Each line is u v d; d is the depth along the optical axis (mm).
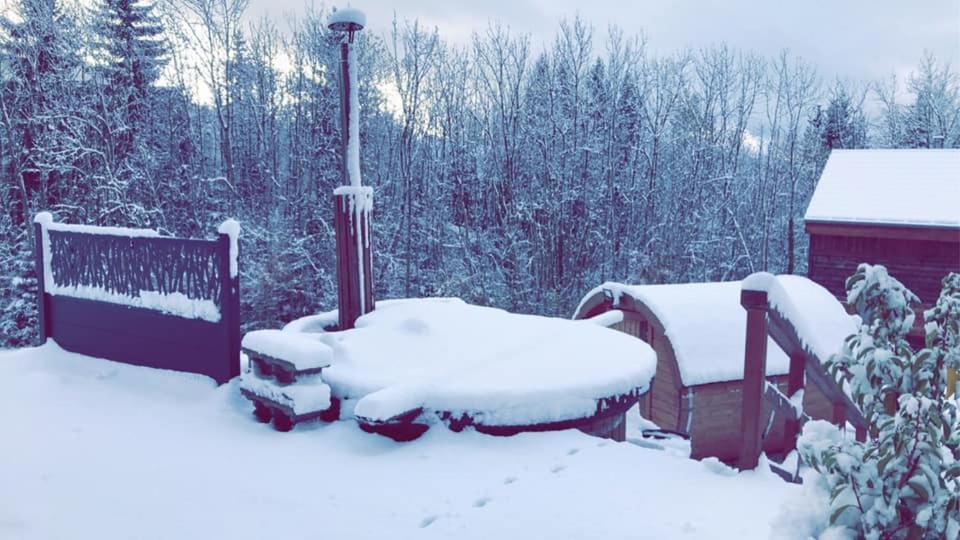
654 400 11461
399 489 3928
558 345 5969
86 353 7297
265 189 31688
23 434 5016
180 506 3732
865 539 2189
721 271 34938
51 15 25562
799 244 38719
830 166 19062
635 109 37375
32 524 3508
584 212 32625
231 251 5949
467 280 27453
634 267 31984
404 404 4516
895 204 16234
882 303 2383
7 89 25125
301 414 4844
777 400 4379
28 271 22203
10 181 25094
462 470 4203
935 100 43500
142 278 6672
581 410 4887
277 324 24000
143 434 5020
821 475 2404
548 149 33500
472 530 3363
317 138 31172
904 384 2273
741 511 3539
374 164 32844
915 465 2189
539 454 4465
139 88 28109
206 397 5859
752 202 40688
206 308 6152
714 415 10211
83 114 25094
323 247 27531
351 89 6559
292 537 3354
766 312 4191
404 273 30766
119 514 3635
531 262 30188
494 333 6211
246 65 33250
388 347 5695
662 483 4000
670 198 36281
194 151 30750
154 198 26047
